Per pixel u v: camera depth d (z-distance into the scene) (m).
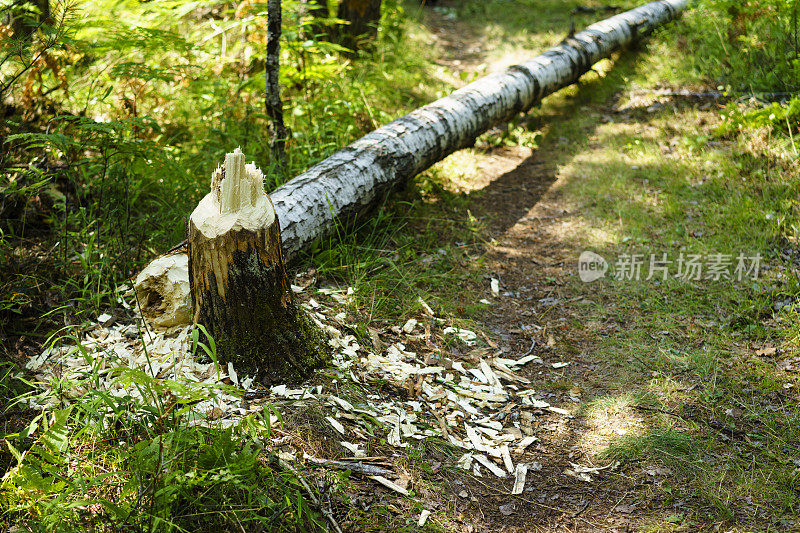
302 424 2.76
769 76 6.31
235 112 5.59
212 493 2.29
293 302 3.13
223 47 6.30
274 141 4.83
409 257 4.51
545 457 2.97
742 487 2.75
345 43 7.91
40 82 4.12
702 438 3.05
